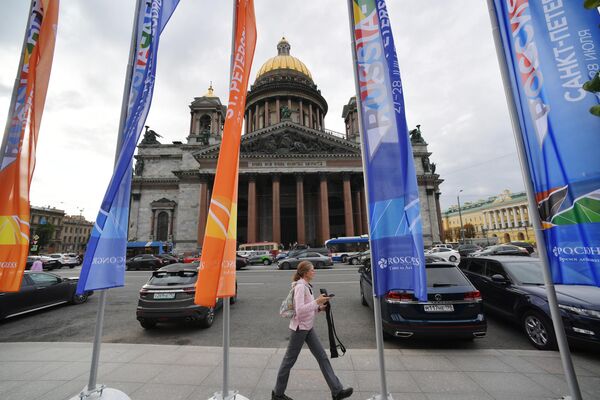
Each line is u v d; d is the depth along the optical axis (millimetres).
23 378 5500
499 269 8914
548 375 5301
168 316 8812
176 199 64062
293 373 5473
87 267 4406
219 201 4445
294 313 4406
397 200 4602
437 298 6926
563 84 4117
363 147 4891
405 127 4754
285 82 75500
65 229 112688
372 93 5012
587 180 3863
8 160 5258
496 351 6566
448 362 5953
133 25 5520
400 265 4430
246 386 5031
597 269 3715
